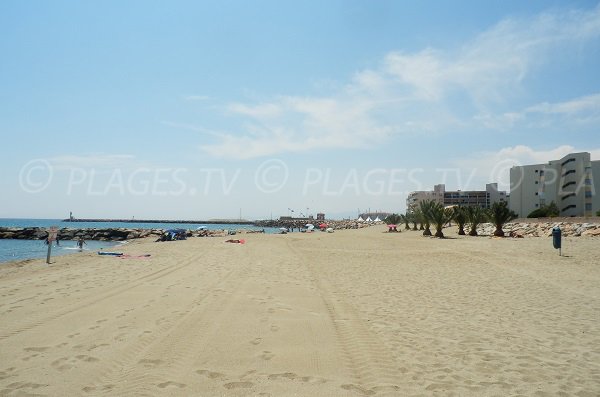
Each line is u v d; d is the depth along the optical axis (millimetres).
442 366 5238
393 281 12727
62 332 6465
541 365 5312
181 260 18641
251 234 60656
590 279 12789
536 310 8609
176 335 6320
